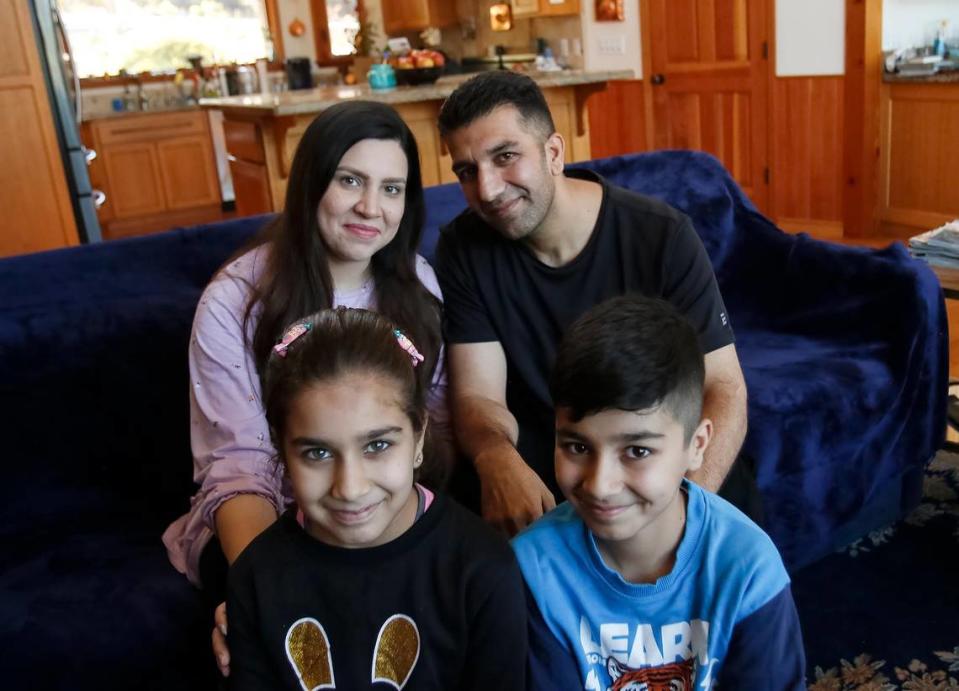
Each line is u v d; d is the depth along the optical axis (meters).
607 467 1.04
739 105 5.68
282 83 8.30
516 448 1.72
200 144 7.56
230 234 2.03
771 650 1.09
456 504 1.20
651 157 2.65
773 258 2.53
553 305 1.73
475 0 7.24
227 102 4.19
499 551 1.13
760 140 5.62
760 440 1.90
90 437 1.75
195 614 1.41
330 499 1.07
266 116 3.80
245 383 1.49
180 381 1.81
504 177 1.60
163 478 1.81
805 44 5.20
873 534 2.29
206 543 1.46
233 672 1.15
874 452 2.12
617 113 6.46
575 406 1.03
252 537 1.33
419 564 1.13
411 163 1.56
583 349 1.03
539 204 1.63
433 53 4.45
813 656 1.86
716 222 2.61
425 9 7.15
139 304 1.83
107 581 1.48
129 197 7.32
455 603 1.12
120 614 1.38
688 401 1.05
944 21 5.09
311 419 1.06
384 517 1.09
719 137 5.86
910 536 2.27
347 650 1.11
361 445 1.06
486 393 1.75
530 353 1.77
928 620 1.94
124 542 1.64
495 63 6.98
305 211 1.49
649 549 1.12
